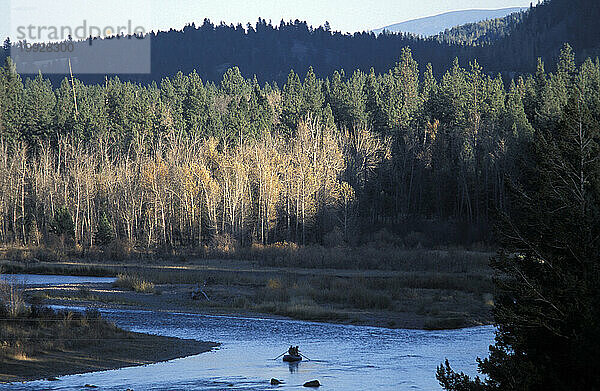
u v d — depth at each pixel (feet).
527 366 94.84
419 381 157.28
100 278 413.59
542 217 104.63
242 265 469.98
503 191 546.26
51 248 553.23
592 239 101.09
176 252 545.85
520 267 106.22
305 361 184.55
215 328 245.86
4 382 152.56
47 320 222.07
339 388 150.10
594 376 92.22
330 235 533.55
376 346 210.59
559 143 108.17
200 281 376.89
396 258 452.76
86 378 159.33
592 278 97.76
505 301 106.83
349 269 435.94
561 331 96.53
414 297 313.73
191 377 161.48
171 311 287.69
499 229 110.01
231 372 168.45
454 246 523.29
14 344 184.96
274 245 527.81
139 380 157.48
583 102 111.86
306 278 376.68
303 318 272.72
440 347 208.13
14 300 230.07
